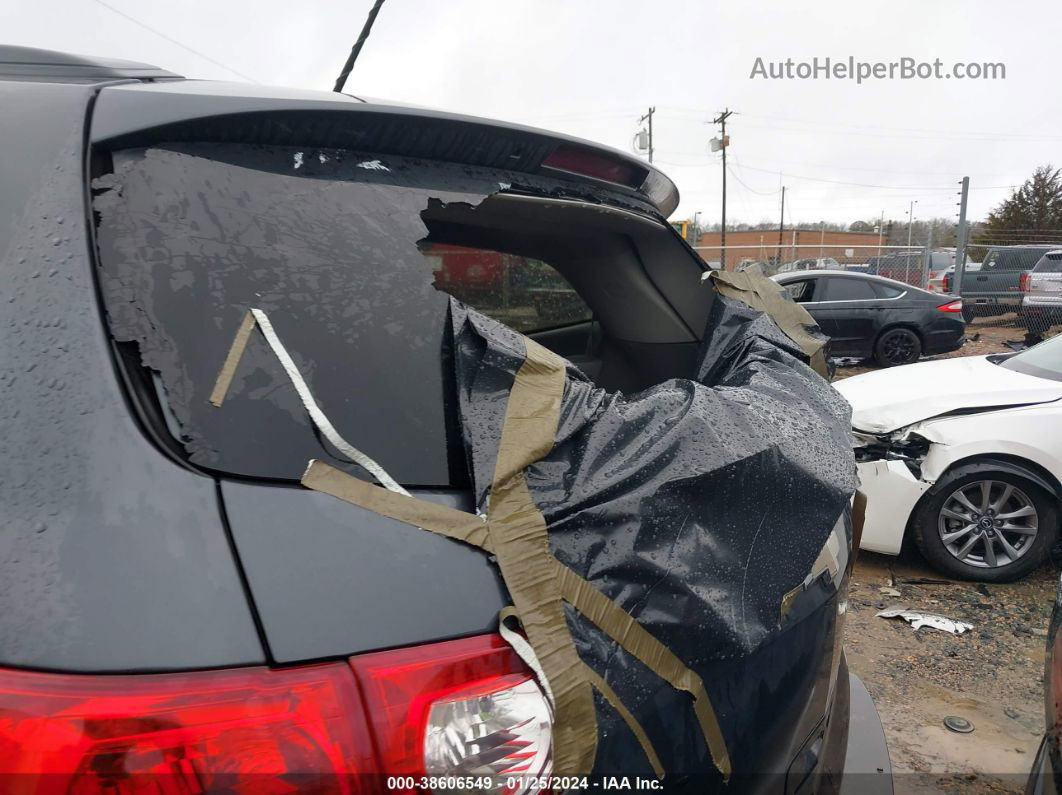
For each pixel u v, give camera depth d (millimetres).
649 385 2551
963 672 3139
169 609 763
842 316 10938
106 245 983
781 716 1351
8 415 859
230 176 1129
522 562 953
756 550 1205
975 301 15320
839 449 1467
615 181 1979
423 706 817
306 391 988
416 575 887
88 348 905
